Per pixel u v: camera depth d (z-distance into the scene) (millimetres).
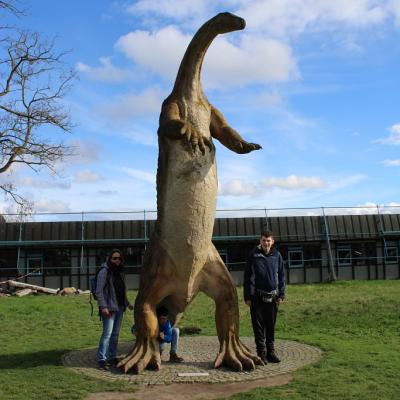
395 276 25703
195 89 6957
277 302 7262
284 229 25266
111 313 7113
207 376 6535
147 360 6867
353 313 12117
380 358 7359
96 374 6676
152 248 7262
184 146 6734
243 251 25406
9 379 6445
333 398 5453
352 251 25844
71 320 13008
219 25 6562
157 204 7184
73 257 24391
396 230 25766
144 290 7207
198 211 6828
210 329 11375
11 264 24297
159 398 5621
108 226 24547
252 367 6793
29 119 21953
